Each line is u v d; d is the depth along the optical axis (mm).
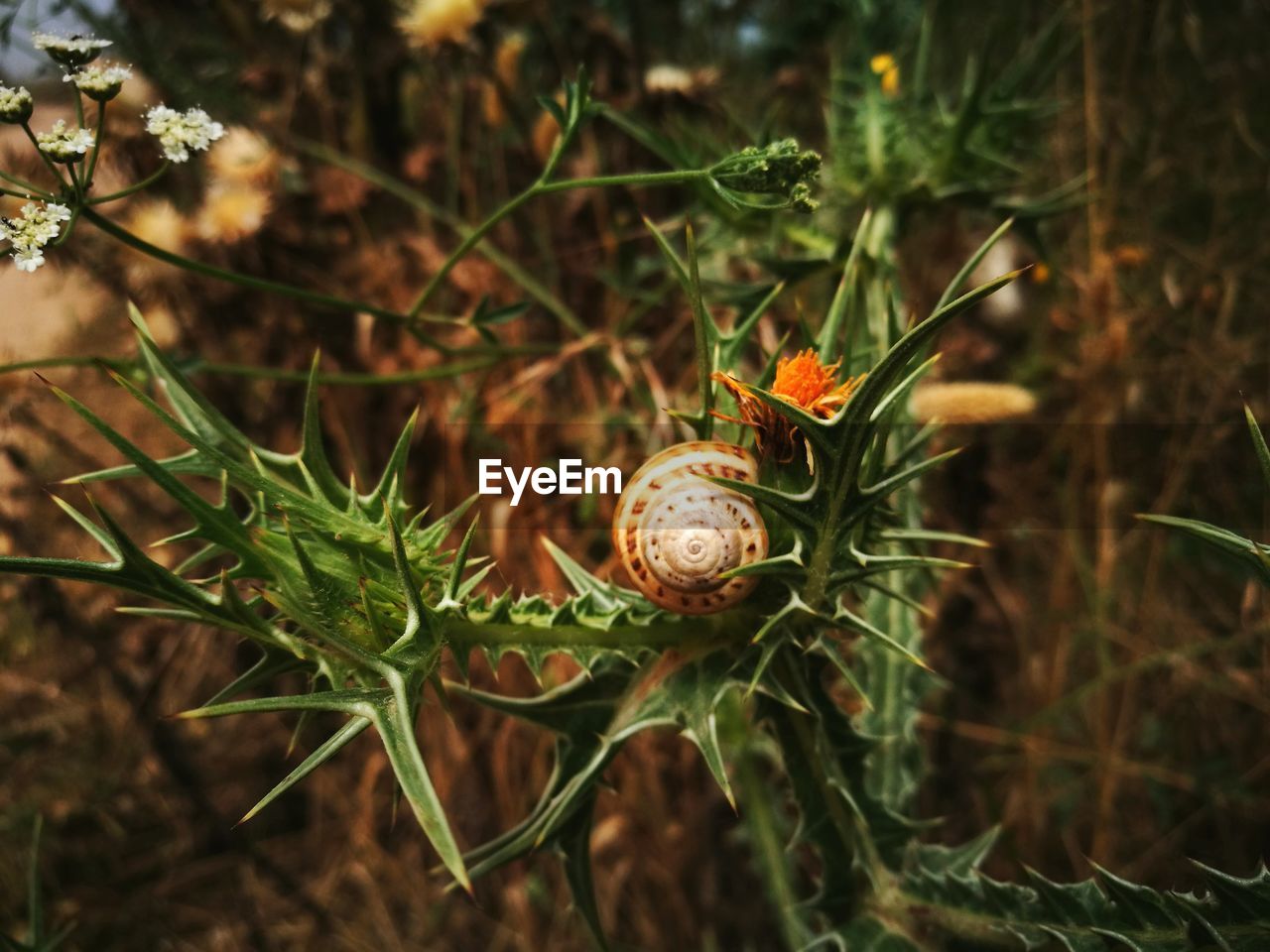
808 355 106
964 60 264
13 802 217
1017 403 160
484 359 220
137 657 222
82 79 123
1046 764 224
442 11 203
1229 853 207
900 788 165
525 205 233
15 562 85
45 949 140
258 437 221
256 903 220
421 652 93
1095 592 227
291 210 210
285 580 96
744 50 281
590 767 111
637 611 114
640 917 212
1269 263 241
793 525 99
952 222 250
